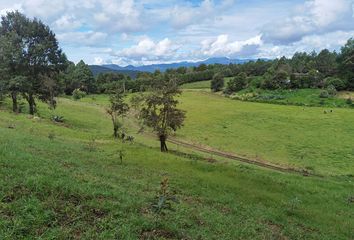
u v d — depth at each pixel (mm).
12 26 64625
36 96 68000
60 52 68250
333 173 49469
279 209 20672
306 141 69250
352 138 71312
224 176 28062
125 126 78438
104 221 10539
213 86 162625
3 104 74500
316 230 17812
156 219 11445
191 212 14383
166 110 50281
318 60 171125
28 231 9180
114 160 27094
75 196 11977
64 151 24891
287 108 108438
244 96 137125
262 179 29734
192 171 28172
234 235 12898
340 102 115938
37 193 11492
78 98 134500
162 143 50062
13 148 18859
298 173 48031
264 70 193125
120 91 63844
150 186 18562
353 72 142125
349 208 25656
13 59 61250
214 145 66125
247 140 70375
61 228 9609
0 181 11852
